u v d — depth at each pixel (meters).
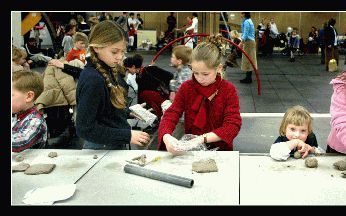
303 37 23.91
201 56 2.47
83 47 5.93
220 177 2.00
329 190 1.84
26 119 2.47
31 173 2.04
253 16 23.69
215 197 1.77
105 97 2.36
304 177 2.00
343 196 1.78
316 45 20.61
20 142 2.38
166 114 2.65
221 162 2.22
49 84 5.29
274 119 6.18
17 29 5.98
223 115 2.60
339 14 23.27
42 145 2.54
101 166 2.16
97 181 1.96
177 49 5.00
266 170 2.10
